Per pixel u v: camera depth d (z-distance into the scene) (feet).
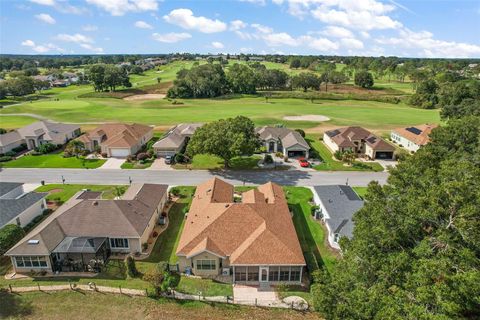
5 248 126.11
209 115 395.34
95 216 132.05
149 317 98.27
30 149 268.82
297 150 243.19
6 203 147.23
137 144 261.65
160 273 109.09
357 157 248.32
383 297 67.72
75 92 611.47
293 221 153.69
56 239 123.24
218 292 110.01
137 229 129.49
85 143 258.98
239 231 124.88
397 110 444.55
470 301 61.77
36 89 644.27
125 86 640.99
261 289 111.96
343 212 143.84
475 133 147.23
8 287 111.24
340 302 76.69
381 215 85.20
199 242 120.67
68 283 112.98
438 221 80.59
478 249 72.49
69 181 201.87
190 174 214.28
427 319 58.44
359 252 82.28
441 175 91.76
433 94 483.10
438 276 65.26
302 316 99.71
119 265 123.03
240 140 203.41
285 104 486.79
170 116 389.39
